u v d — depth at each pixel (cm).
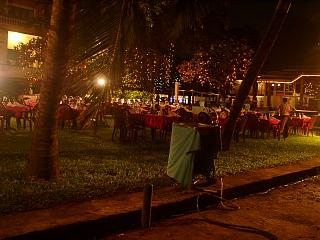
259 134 1819
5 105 1350
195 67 2841
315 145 1534
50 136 684
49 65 660
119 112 1227
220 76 2886
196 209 676
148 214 566
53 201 575
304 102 2938
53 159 693
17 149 963
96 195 627
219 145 719
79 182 693
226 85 2975
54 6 655
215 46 2716
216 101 3070
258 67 1155
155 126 1341
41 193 607
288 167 1013
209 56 2791
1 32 3025
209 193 698
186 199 659
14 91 2808
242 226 601
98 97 701
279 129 1659
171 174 704
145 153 1048
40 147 682
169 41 802
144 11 704
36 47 1967
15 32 3111
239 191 777
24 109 1365
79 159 898
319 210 714
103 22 662
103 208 568
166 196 662
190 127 678
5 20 3011
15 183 653
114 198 622
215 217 638
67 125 1619
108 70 688
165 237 534
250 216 654
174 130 704
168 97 3078
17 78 2847
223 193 735
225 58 2802
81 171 778
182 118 1334
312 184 930
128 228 561
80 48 666
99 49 673
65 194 614
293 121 1900
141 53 775
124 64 705
